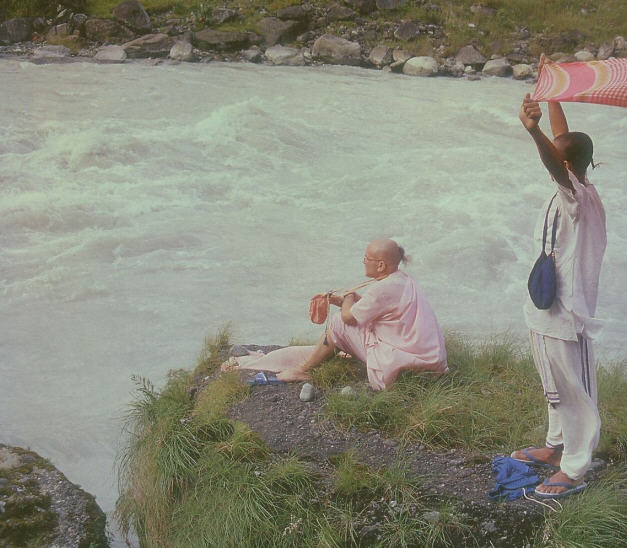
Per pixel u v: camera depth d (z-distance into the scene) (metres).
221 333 6.55
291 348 5.78
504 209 10.86
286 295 8.47
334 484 4.46
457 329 7.84
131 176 11.43
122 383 6.80
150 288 8.55
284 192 11.31
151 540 4.75
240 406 5.21
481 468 4.61
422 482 4.46
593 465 4.62
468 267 9.30
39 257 9.19
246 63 17.64
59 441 5.99
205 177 11.59
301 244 9.73
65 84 15.22
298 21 18.88
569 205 3.95
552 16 19.64
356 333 5.41
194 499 4.57
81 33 18.14
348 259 9.37
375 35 18.88
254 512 4.32
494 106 15.10
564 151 4.02
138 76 16.03
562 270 4.06
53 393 6.64
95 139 12.19
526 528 4.24
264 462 4.66
